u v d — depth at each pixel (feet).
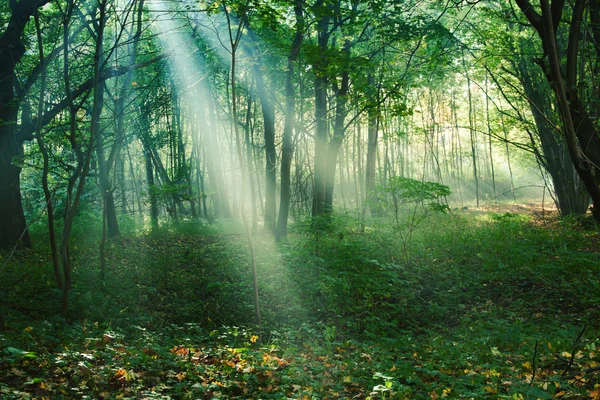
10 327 25.08
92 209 90.74
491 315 29.78
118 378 17.97
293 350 23.26
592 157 15.49
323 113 55.57
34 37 55.88
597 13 19.80
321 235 43.06
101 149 61.16
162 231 72.28
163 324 32.17
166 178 104.06
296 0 37.86
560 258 38.37
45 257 49.65
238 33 29.60
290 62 54.34
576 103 15.31
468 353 22.57
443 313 31.73
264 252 50.88
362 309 32.19
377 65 47.52
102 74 44.52
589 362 18.30
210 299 36.32
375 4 46.37
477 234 50.65
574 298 30.63
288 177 59.82
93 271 42.11
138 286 38.78
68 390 16.62
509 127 73.77
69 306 31.86
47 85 47.16
